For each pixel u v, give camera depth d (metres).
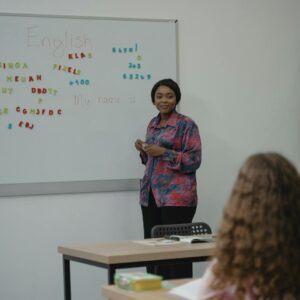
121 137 3.91
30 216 3.76
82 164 3.84
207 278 1.29
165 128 3.52
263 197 1.14
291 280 1.13
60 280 3.80
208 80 4.11
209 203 4.09
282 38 4.28
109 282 2.13
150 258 2.20
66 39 3.85
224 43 4.15
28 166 3.75
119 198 3.92
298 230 1.14
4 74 3.73
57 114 3.81
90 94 3.87
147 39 3.97
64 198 3.82
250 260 1.13
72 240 3.83
